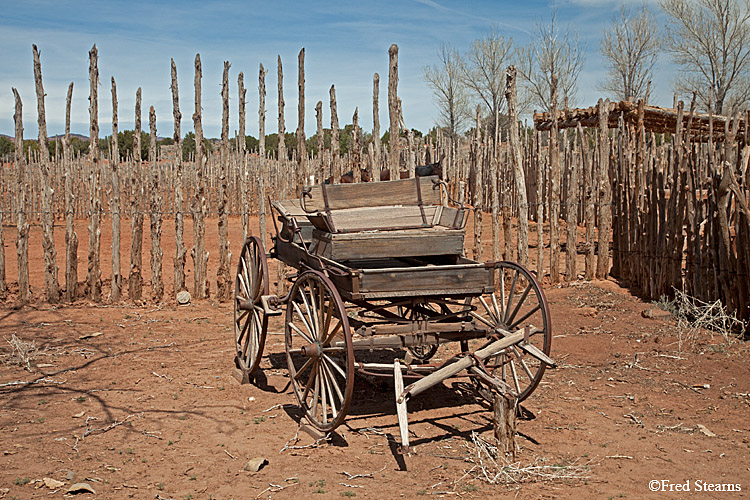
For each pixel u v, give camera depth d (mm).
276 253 7441
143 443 5148
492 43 37312
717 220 8562
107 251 15852
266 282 6473
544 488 4340
